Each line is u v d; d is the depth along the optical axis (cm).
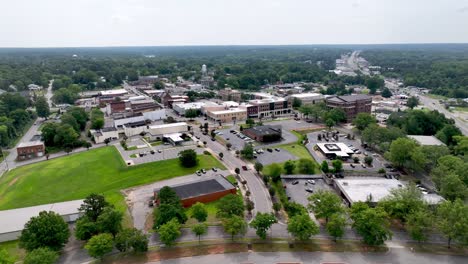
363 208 8794
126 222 9612
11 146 17788
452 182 10188
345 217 9419
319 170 13700
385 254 8144
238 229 8319
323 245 8506
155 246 8412
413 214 8550
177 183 12425
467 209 8138
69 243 8606
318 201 9519
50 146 17225
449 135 16525
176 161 14462
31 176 13212
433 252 8206
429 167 13550
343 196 11138
